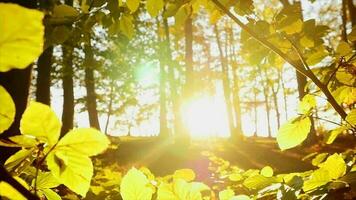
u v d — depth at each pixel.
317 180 1.00
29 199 0.42
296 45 1.27
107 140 0.53
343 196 0.95
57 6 1.13
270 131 33.88
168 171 13.74
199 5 1.40
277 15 1.25
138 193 0.75
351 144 9.48
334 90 1.31
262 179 1.20
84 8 1.34
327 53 1.31
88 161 0.54
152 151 16.94
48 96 10.65
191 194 0.82
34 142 0.54
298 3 1.25
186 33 18.72
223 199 1.11
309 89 1.36
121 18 1.39
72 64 13.98
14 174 0.63
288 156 14.47
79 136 0.52
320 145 11.86
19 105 2.99
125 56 16.50
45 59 10.49
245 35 1.30
